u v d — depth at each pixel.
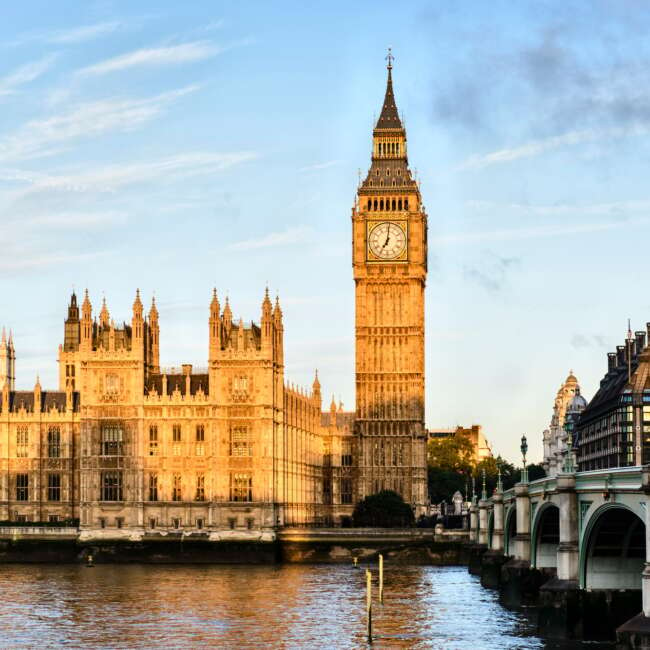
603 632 118.50
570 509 120.06
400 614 150.00
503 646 124.81
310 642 129.88
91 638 133.62
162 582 192.88
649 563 99.06
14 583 191.62
